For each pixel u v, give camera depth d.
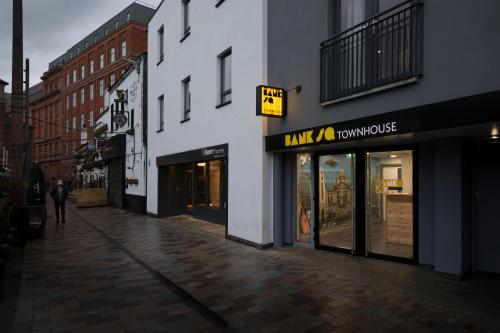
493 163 5.61
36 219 10.16
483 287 5.05
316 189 7.69
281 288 5.25
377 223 6.71
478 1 4.30
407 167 6.30
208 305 4.64
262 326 4.01
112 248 8.72
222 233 10.19
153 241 9.30
